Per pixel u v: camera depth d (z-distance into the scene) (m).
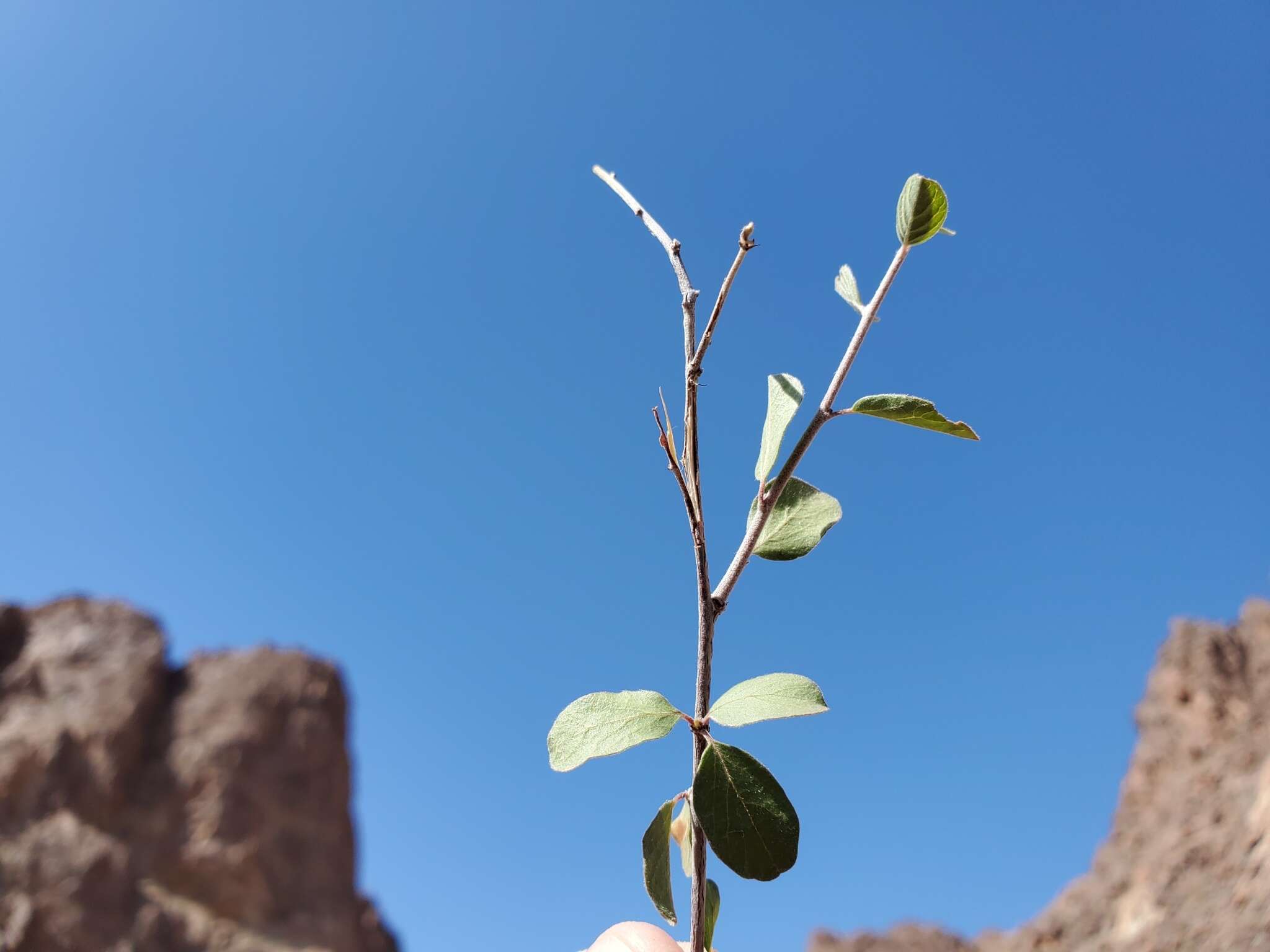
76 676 33.94
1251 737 18.66
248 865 30.78
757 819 0.91
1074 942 16.80
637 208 1.13
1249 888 11.16
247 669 36.16
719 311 1.00
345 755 36.06
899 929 22.78
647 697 1.01
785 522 1.14
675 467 1.01
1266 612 22.39
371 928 32.72
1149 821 19.14
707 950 1.09
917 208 1.04
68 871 28.03
